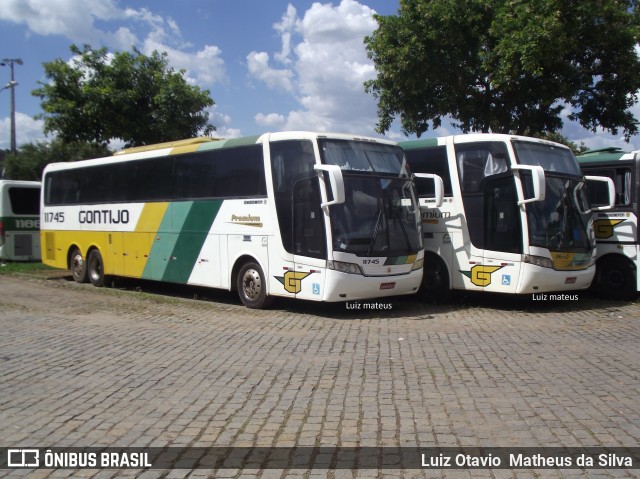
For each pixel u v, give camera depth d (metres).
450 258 12.30
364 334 9.55
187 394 6.26
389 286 11.06
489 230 11.70
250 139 11.90
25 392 6.33
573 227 11.80
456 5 15.88
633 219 12.59
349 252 10.57
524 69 14.55
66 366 7.41
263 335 9.44
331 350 8.34
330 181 10.19
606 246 12.95
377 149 11.55
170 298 13.70
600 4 14.86
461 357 7.89
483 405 5.83
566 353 8.10
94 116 20.69
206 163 12.88
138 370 7.22
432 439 4.96
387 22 16.44
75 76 20.92
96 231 16.02
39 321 10.62
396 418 5.48
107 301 13.20
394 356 7.96
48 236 18.11
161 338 9.16
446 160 12.40
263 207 11.55
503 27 15.03
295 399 6.08
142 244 14.48
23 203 21.45
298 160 11.02
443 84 17.28
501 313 11.68
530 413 5.58
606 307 12.30
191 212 13.16
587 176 12.86
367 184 11.05
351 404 5.90
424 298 12.80
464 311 11.90
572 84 16.17
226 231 12.35
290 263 11.07
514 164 11.38
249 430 5.22
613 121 17.00
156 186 14.11
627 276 12.84
